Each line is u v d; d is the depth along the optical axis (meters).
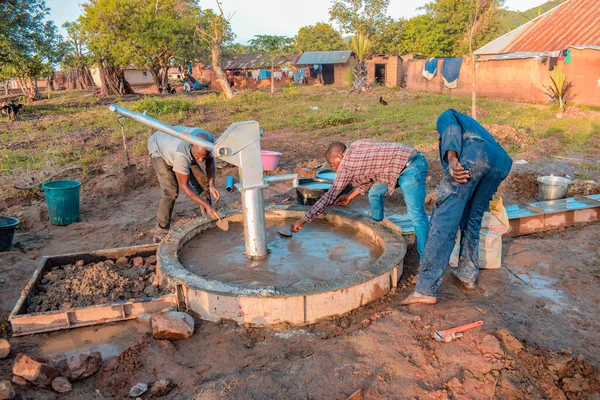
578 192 6.54
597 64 16.84
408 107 18.08
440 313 3.45
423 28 35.22
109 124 15.18
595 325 3.37
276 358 3.14
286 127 14.07
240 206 6.30
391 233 4.61
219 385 2.76
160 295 3.88
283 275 4.04
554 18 20.45
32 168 9.38
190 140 3.96
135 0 30.95
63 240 5.68
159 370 3.07
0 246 5.18
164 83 34.62
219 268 4.18
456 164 3.49
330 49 50.09
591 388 2.68
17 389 2.84
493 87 21.89
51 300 3.81
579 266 4.36
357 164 4.05
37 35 24.41
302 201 6.33
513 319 3.36
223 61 39.94
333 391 2.68
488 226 4.32
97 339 3.49
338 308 3.61
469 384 2.69
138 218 6.48
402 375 2.79
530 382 2.70
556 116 14.71
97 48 31.12
